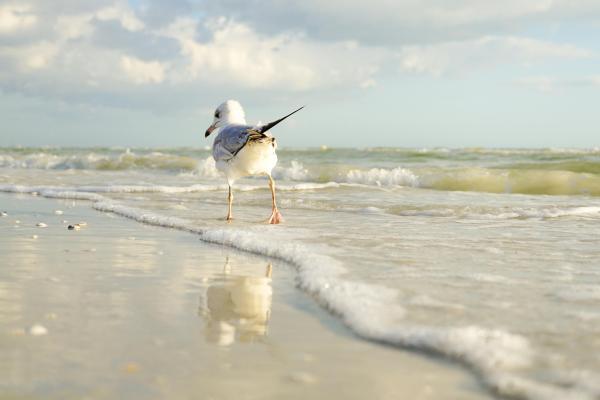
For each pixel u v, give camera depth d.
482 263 5.02
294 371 2.70
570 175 14.33
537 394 2.39
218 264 5.20
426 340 3.02
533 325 3.26
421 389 2.50
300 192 12.48
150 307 3.77
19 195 12.27
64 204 10.48
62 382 2.54
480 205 9.88
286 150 32.72
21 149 46.53
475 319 3.37
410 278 4.41
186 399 2.39
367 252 5.53
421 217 8.55
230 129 7.79
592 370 2.61
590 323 3.30
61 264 5.12
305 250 5.56
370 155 26.45
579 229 7.24
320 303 3.89
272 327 3.38
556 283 4.27
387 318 3.40
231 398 2.41
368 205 9.95
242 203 10.44
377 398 2.41
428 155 25.39
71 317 3.51
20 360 2.79
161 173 19.28
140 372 2.66
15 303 3.81
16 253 5.65
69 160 23.66
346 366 2.76
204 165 19.41
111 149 50.12
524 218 8.47
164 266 5.09
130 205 9.97
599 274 4.60
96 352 2.91
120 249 5.93
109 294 4.09
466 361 2.79
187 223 7.70
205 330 3.30
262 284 4.45
